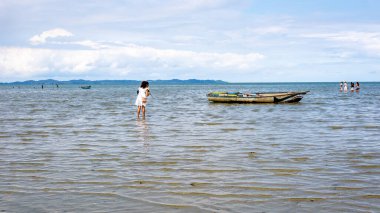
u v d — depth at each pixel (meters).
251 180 7.33
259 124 16.98
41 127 16.17
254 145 11.33
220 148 10.86
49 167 8.55
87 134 13.98
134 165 8.71
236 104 32.75
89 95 60.75
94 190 6.74
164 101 39.81
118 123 17.73
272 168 8.30
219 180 7.35
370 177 7.52
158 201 6.11
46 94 66.88
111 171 8.13
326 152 10.15
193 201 6.11
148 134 13.91
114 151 10.49
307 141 12.05
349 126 16.00
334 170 8.11
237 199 6.20
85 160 9.30
